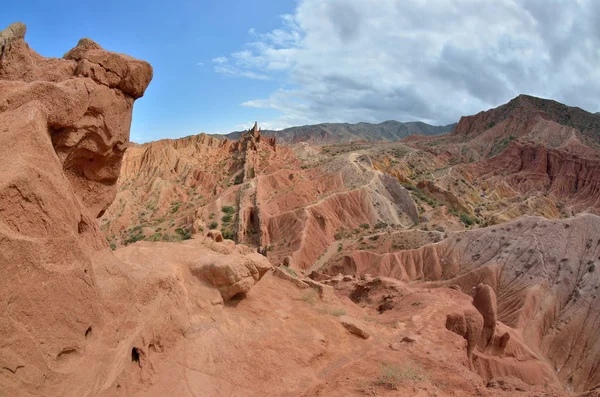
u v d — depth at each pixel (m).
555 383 41.69
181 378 13.42
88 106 12.45
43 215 9.55
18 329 8.55
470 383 18.06
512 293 64.75
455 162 179.25
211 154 129.50
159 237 80.00
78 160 13.38
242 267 18.81
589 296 60.88
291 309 21.66
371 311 32.03
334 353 19.12
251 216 91.19
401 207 107.31
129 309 12.70
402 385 16.47
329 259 80.31
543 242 71.75
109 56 13.46
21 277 8.70
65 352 9.88
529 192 142.38
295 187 103.31
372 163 132.38
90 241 12.65
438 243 78.19
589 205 132.50
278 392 14.80
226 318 17.62
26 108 10.18
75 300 10.26
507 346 41.25
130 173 111.00
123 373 11.52
